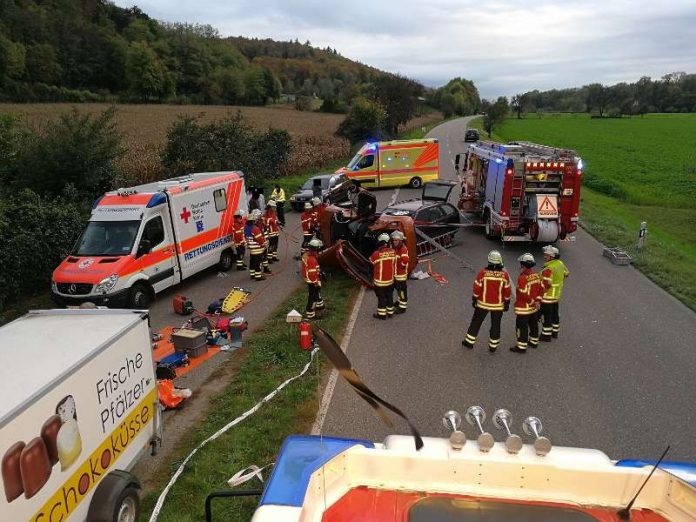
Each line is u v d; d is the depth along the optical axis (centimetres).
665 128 7938
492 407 754
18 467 389
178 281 1273
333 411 739
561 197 1510
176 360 894
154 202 1189
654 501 291
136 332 576
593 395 783
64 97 6806
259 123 5825
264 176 2777
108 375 516
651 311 1117
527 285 894
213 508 554
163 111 6469
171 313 1159
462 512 289
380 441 666
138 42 8088
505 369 866
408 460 313
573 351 933
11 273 1203
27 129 1680
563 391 795
